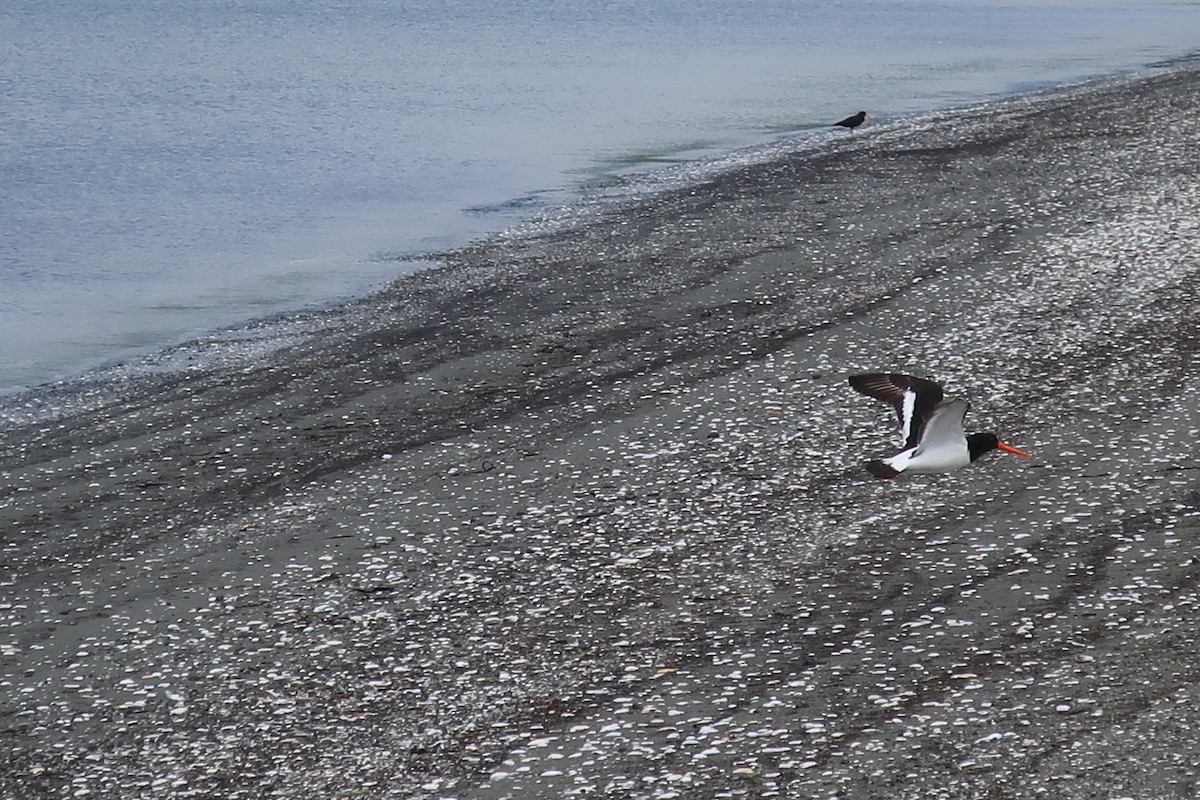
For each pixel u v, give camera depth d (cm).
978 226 2953
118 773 1140
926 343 2169
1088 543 1466
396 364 2236
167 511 1692
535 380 2123
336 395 2094
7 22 10325
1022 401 1891
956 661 1241
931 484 1647
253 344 2384
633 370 2144
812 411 1917
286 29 10050
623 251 2936
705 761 1109
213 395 2114
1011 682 1195
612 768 1109
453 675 1275
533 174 4009
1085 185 3319
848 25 10419
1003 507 1570
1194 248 2634
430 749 1153
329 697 1247
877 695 1192
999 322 2252
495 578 1472
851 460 1744
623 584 1446
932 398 947
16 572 1534
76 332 2480
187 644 1355
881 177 3619
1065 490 1602
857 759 1095
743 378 2069
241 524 1641
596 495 1678
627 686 1239
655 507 1634
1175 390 1903
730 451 1792
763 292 2545
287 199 3700
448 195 3722
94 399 2114
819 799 1045
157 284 2823
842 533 1535
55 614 1430
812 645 1292
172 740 1186
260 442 1909
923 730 1130
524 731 1173
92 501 1727
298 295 2717
